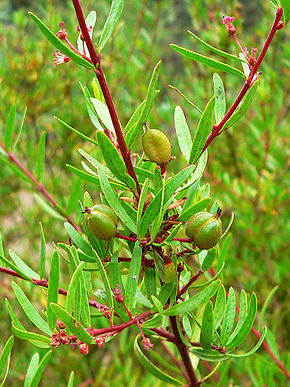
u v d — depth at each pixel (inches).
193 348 9.3
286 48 21.7
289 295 22.5
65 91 24.8
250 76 8.2
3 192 26.0
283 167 23.2
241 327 8.8
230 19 8.3
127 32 26.0
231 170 25.0
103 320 17.4
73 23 24.1
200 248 8.1
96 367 23.1
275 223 22.9
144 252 8.5
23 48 24.9
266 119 21.1
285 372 14.6
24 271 9.3
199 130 7.9
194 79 24.9
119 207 7.9
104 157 7.9
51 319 7.9
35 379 8.2
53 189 22.4
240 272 22.1
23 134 24.5
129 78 24.8
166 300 8.4
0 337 26.2
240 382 21.1
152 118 22.1
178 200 8.6
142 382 17.8
